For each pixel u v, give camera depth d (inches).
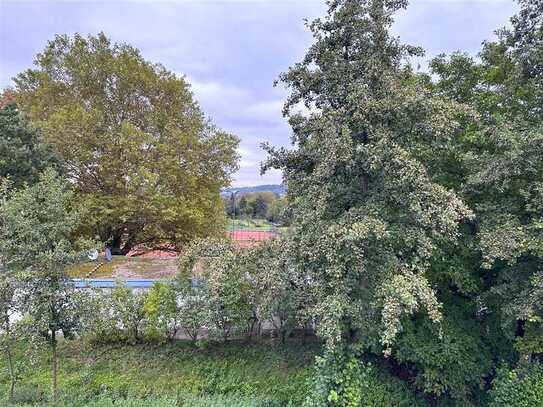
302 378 351.6
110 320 373.7
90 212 699.4
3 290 281.0
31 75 787.4
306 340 403.2
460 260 340.2
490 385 339.6
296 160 331.0
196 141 789.2
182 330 411.2
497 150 331.0
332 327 258.2
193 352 383.9
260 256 386.9
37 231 283.1
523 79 338.0
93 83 765.9
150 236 808.3
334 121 277.9
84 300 306.5
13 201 291.4
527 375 299.6
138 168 721.6
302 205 319.6
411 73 341.7
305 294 340.2
